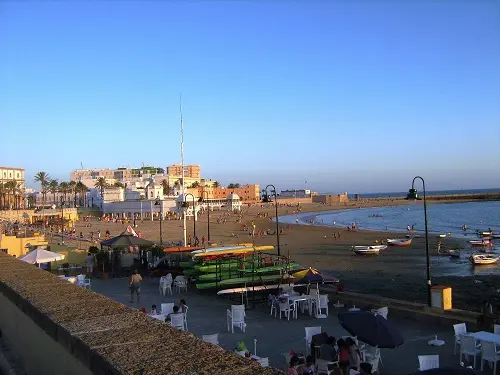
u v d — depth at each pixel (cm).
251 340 1504
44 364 446
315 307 1872
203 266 2311
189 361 293
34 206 14238
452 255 5419
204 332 1603
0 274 691
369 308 1830
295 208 19238
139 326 383
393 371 1231
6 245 3197
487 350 1208
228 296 2189
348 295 2033
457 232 8756
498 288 3506
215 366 283
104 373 297
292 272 2567
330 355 1164
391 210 18462
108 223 10912
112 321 402
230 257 2403
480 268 4556
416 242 7062
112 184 16875
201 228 9881
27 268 756
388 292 3353
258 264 2423
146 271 2925
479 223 11056
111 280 2684
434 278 4000
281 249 6294
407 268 4594
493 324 1502
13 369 523
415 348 1410
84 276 2527
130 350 317
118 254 3038
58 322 403
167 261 2873
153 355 305
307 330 1383
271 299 1941
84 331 370
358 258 5381
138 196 13925
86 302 490
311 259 5319
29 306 494
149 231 9125
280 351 1392
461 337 1273
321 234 8375
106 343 335
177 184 17700
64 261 3062
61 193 15888
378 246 5991
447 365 1263
